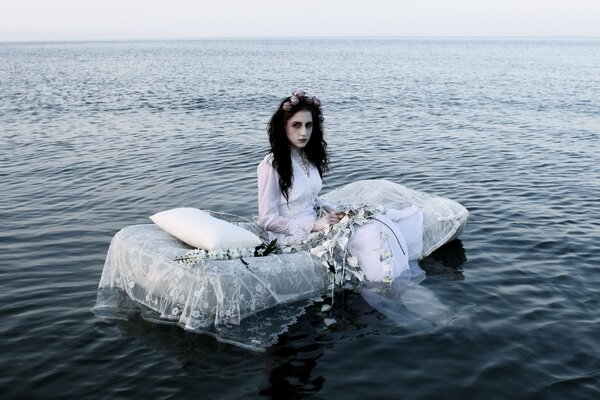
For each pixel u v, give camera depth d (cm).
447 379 351
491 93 2648
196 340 395
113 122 1692
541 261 554
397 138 1392
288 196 483
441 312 432
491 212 730
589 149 1227
